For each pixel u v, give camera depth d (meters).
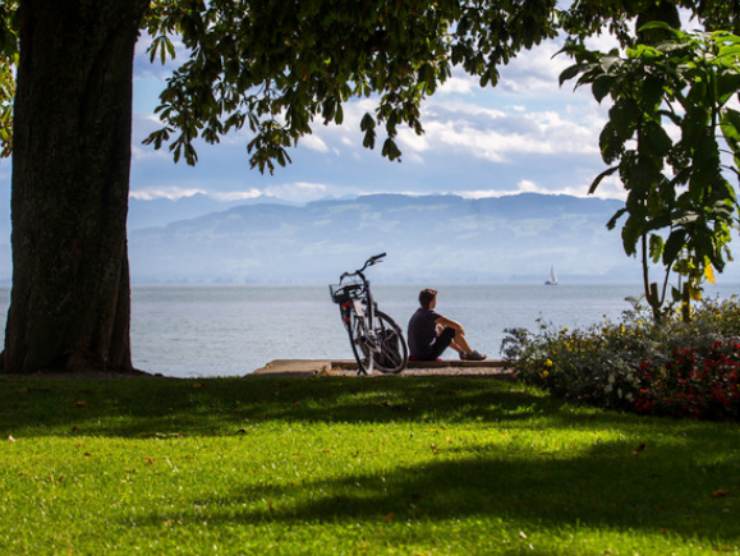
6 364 13.33
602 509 5.46
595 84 10.26
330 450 7.50
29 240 13.25
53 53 13.14
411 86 17.91
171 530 5.16
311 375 13.53
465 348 15.60
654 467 6.61
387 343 14.16
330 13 13.20
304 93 15.66
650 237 11.73
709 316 13.02
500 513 5.36
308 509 5.54
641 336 11.09
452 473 6.45
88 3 13.05
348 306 14.23
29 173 13.27
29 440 8.27
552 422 8.98
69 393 10.66
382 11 13.95
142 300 170.00
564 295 196.50
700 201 10.61
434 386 10.98
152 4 18.20
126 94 13.60
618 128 10.21
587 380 10.15
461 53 16.23
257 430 8.77
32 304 13.20
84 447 7.85
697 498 5.73
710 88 10.55
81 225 13.25
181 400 10.35
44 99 13.19
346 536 4.96
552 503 5.61
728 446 7.44
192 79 16.47
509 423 8.92
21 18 13.45
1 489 6.29
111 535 5.13
